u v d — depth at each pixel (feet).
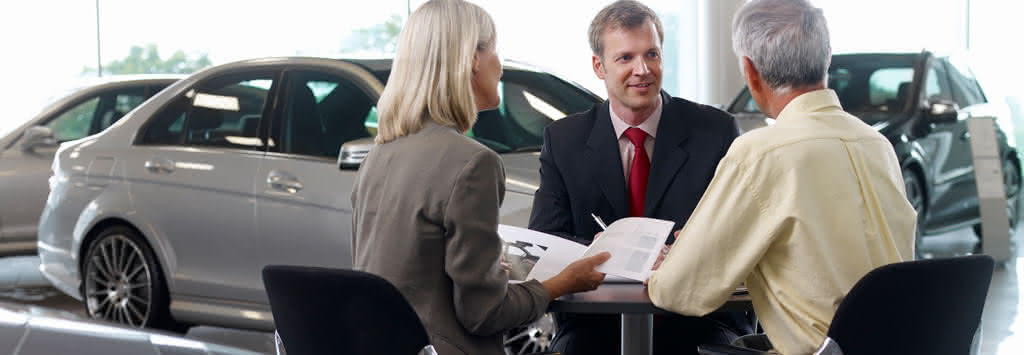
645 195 9.58
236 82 15.81
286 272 6.79
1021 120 33.58
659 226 7.93
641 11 9.40
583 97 14.97
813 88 7.04
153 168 15.88
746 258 6.84
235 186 14.93
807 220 6.70
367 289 6.56
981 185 21.66
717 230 6.88
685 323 9.64
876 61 23.16
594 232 9.68
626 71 9.32
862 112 22.25
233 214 14.89
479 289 6.95
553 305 7.40
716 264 6.93
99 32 33.60
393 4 34.73
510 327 7.19
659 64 9.41
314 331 6.86
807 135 6.82
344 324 6.73
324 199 14.02
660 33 9.50
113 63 33.73
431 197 6.99
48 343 13.17
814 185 6.75
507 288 7.16
